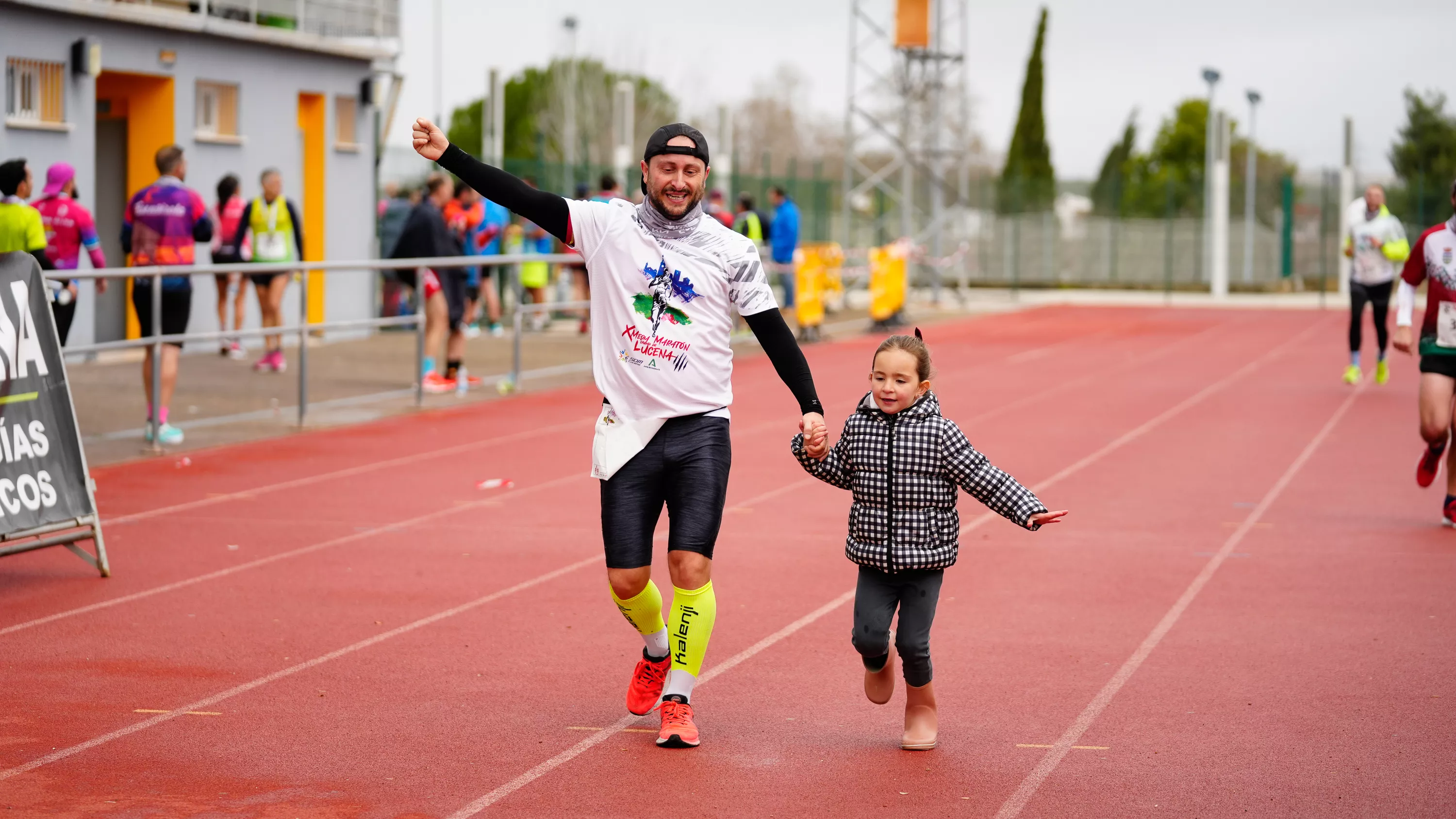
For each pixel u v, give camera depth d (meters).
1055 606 10.05
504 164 39.91
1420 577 10.84
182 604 9.98
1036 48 81.06
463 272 21.70
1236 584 10.66
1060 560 11.45
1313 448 17.11
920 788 6.62
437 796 6.51
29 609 9.79
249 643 9.04
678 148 6.98
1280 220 56.62
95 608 9.83
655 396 7.12
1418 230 52.88
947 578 10.91
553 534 12.38
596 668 8.57
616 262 7.08
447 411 20.03
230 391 18.03
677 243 7.07
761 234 33.09
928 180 46.59
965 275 54.22
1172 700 7.96
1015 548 11.93
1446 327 12.38
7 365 10.29
